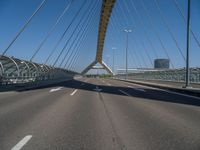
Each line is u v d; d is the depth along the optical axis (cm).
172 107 1337
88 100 1636
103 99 1719
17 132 723
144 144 614
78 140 645
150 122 896
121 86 3588
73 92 2320
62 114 1045
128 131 752
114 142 630
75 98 1750
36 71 3650
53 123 854
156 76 6475
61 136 682
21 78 3011
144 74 7894
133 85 3938
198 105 1445
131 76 9994
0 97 1762
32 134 701
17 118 937
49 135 692
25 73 3253
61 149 569
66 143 616
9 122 862
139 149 575
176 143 624
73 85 3697
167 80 5459
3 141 629
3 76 2422
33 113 1058
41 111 1117
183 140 652
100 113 1092
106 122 888
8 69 2828
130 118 976
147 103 1515
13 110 1138
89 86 3453
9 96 1844
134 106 1359
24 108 1208
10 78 2616
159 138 671
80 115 1029
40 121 886
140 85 3956
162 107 1331
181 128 799
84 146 594
